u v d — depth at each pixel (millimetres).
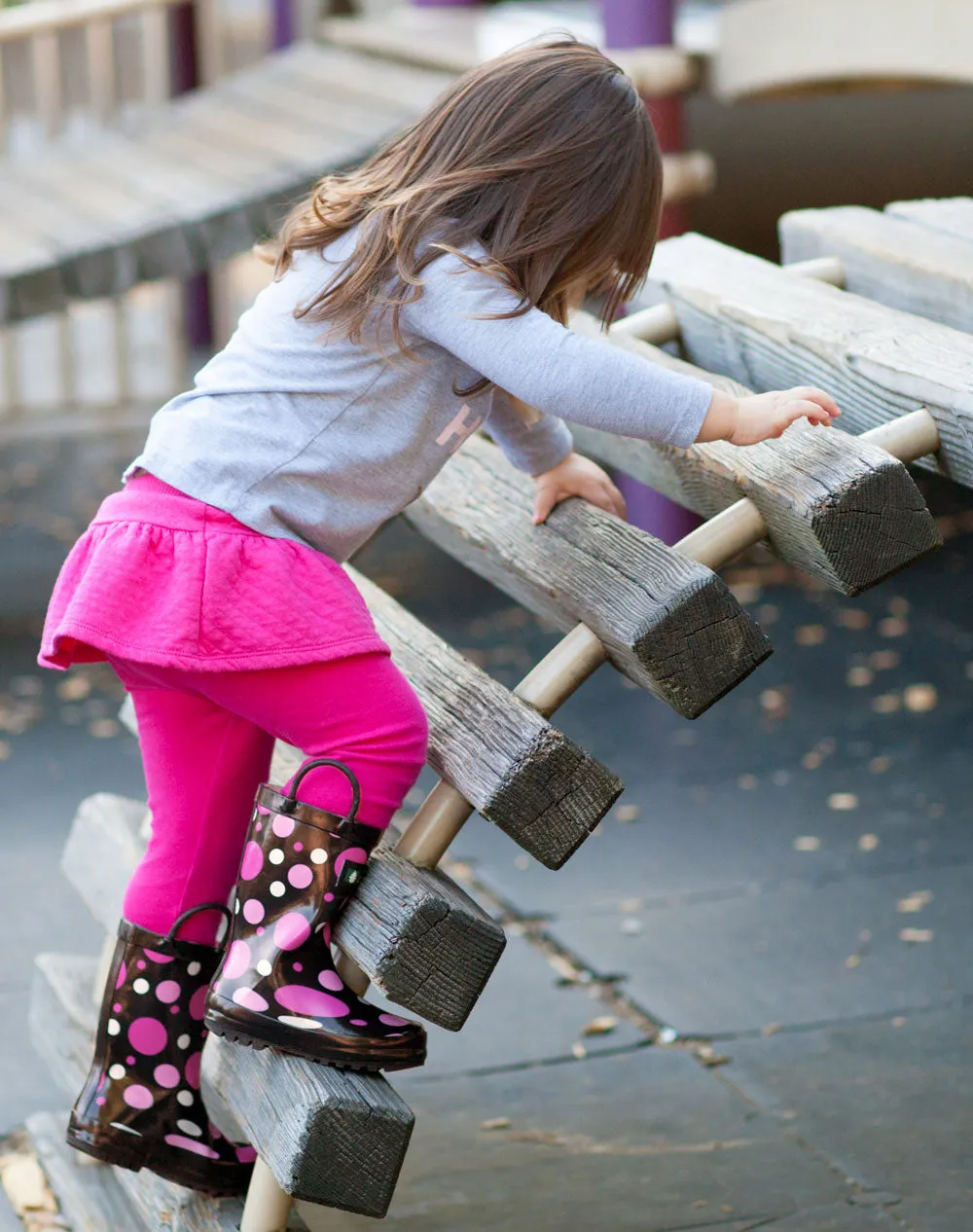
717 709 6344
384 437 2482
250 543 2416
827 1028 3980
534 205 2410
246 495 2436
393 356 2453
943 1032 3936
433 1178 3355
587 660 2602
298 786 2434
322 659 2383
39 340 12305
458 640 7043
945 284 3059
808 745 5945
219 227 7305
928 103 8586
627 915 4641
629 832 5238
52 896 4758
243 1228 2648
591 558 2672
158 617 2383
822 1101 3643
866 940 4441
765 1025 4004
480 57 8055
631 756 5895
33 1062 3852
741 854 5039
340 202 2551
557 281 2500
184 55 11195
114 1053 2725
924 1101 3627
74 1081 3180
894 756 5816
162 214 7234
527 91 2469
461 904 2396
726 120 9125
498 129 2445
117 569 2408
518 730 2439
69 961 3504
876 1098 3646
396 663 2824
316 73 9055
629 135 2486
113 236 7121
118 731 6145
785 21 6492
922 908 4625
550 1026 4031
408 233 2393
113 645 2375
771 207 9305
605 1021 4035
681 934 4512
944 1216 3170
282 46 11523
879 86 6977
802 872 4902
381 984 2340
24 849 5082
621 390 2352
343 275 2449
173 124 8789
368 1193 2338
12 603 7492
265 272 12977
